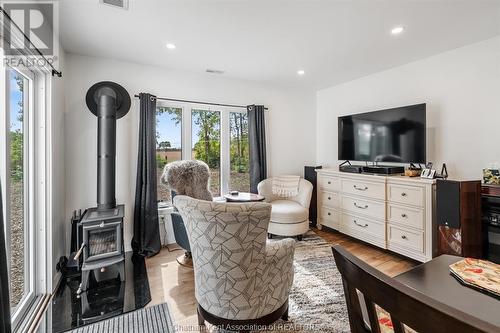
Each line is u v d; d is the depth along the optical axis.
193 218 1.35
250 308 1.40
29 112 1.89
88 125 2.71
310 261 2.65
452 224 2.17
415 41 2.43
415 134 2.74
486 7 1.85
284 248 1.55
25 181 1.86
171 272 2.44
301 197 3.52
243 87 3.74
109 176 2.39
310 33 2.26
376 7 1.86
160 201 3.21
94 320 1.72
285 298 1.60
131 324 1.69
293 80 3.75
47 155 1.99
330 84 3.99
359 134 3.37
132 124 2.96
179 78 3.26
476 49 2.47
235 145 3.76
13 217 1.71
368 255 2.83
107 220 2.17
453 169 2.66
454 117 2.64
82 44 2.44
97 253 2.17
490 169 2.30
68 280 2.27
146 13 1.91
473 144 2.51
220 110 3.60
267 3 1.80
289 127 4.16
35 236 1.94
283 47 2.56
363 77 3.58
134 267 2.55
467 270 0.98
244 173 3.85
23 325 1.61
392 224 2.75
